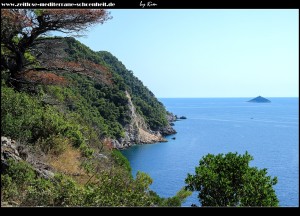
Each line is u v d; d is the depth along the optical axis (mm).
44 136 14289
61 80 19125
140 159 76000
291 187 48969
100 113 88875
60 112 20562
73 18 16547
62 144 14156
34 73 18156
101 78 20797
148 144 101000
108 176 11352
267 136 121938
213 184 11031
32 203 8438
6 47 16891
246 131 138250
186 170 63188
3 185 8664
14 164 9508
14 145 10828
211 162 11789
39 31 17078
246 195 10859
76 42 77188
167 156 79625
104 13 16844
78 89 79625
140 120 110250
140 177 12203
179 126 154250
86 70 20219
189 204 29578
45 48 19594
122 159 20781
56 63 19641
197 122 178000
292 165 68438
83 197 8797
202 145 98250
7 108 13258
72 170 12945
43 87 22781
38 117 14656
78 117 23719
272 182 11266
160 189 48219
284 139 113688
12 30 15117
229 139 112188
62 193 8867
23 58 17594
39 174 10211
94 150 18094
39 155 12391
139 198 9359
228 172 11398
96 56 84688
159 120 123750
